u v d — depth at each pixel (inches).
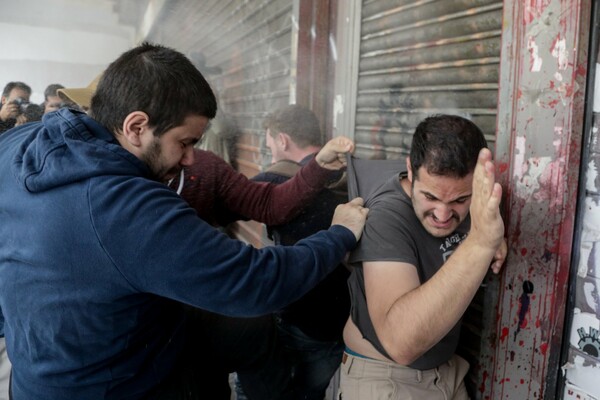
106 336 43.9
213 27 158.6
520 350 52.5
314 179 68.7
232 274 42.7
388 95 77.9
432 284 43.0
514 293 52.6
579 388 47.7
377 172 61.2
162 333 50.5
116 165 42.2
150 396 50.5
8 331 48.3
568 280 47.6
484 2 58.1
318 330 73.8
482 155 40.5
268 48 117.3
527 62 49.5
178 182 67.1
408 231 49.6
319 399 79.9
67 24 221.6
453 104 64.3
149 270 40.9
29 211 42.9
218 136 142.5
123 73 43.8
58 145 42.9
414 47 71.2
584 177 46.1
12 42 214.8
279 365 70.2
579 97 45.1
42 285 42.6
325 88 98.0
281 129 79.7
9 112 115.3
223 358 65.5
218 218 74.8
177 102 43.8
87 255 40.9
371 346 55.2
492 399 56.5
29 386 46.4
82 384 45.4
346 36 88.4
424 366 53.4
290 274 45.8
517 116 51.0
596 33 44.1
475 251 41.6
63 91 65.8
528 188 50.1
